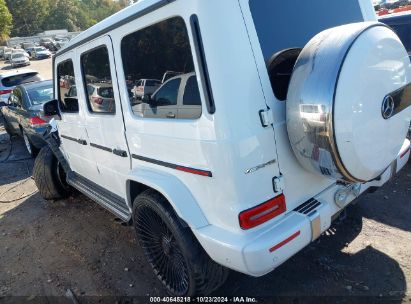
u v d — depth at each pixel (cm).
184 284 263
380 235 321
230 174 201
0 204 562
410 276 270
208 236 221
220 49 191
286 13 223
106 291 313
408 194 385
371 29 197
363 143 196
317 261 300
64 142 441
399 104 215
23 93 782
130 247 376
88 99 339
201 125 208
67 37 6188
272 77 208
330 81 182
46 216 490
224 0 191
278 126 209
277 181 212
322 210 229
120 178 321
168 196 236
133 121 269
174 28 212
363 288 266
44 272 358
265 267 204
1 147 952
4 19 6606
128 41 254
